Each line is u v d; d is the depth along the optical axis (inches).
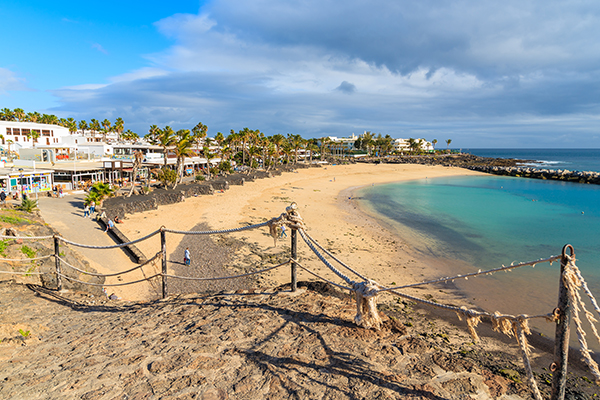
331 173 4092.0
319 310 221.6
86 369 173.9
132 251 944.3
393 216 1828.2
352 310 220.7
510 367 178.7
